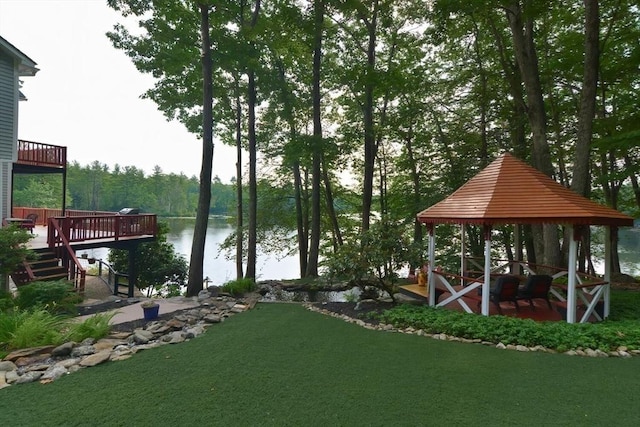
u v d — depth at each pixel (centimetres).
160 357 509
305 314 795
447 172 1493
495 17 1281
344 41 1510
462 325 624
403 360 500
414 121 1590
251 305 869
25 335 520
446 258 1384
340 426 332
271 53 1498
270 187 2027
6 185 1387
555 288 920
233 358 506
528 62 1083
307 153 1331
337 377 441
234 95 1533
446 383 424
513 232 1466
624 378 440
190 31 1162
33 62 1194
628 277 1290
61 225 1072
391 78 1291
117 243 1220
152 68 1144
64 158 1608
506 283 772
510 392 401
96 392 398
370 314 759
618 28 1196
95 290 1311
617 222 715
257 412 357
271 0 1290
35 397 386
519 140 1399
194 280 1017
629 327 620
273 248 2077
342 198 2114
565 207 697
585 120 960
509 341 573
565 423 338
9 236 852
